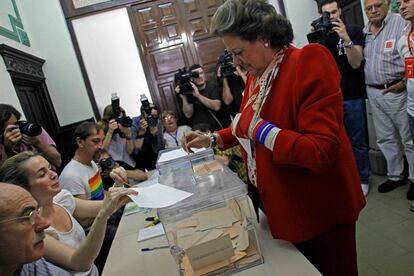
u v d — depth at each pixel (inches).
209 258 35.6
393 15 91.1
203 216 37.2
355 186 38.2
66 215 57.9
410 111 85.0
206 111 122.9
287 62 34.2
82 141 84.1
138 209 65.7
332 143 30.9
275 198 36.5
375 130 106.9
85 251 41.8
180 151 62.5
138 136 123.6
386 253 76.6
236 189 36.0
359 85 103.5
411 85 82.3
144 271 40.6
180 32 151.0
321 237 38.1
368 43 98.0
